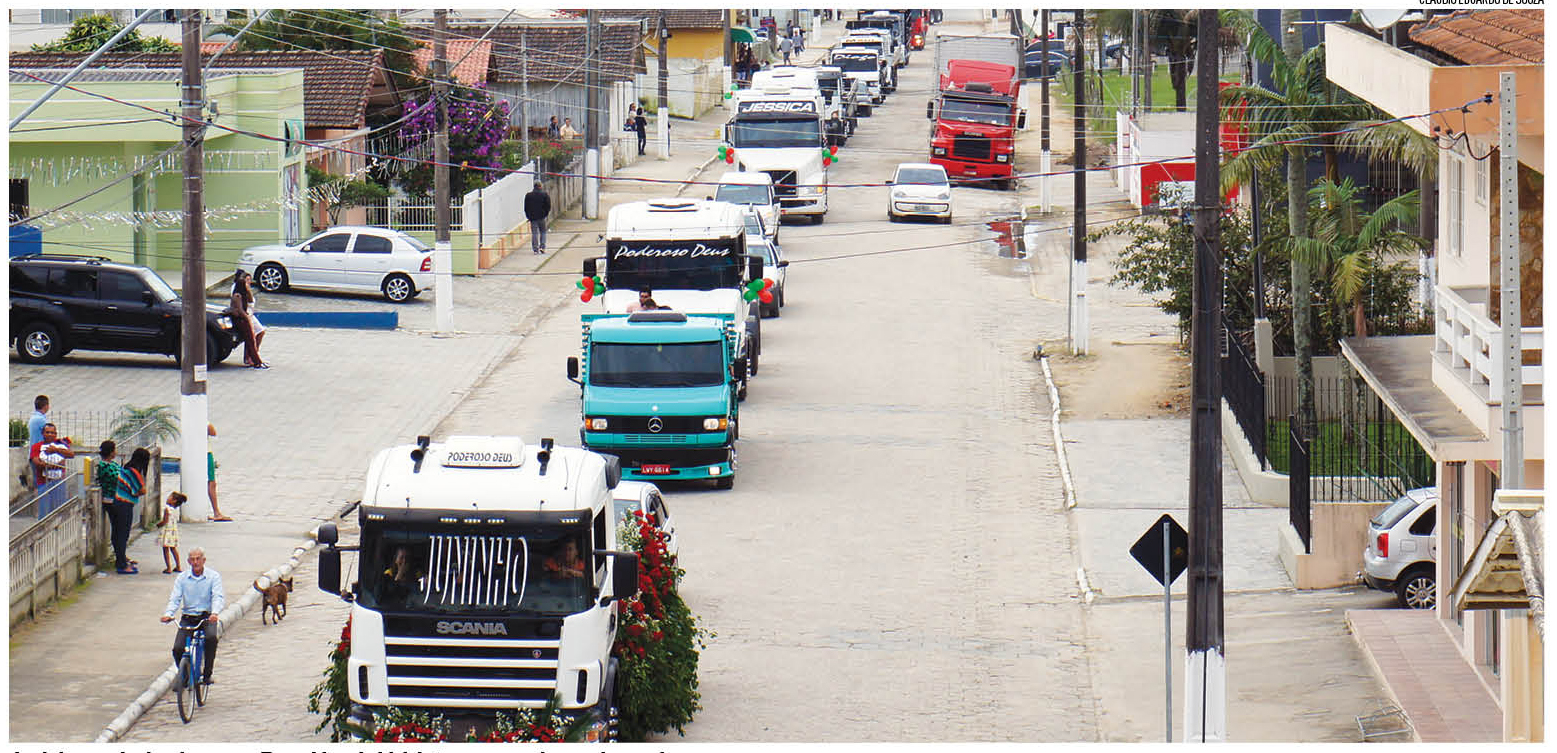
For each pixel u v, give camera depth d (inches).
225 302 2679.6
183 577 1203.2
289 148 2999.5
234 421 2085.4
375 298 2832.2
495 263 3235.7
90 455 1707.7
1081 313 2512.3
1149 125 3725.4
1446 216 1421.0
